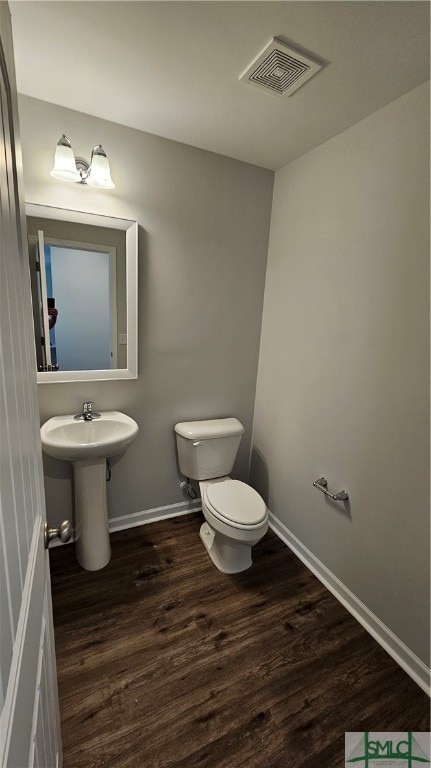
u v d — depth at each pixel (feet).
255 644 4.78
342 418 5.43
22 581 1.69
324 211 5.58
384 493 4.79
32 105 4.82
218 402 7.46
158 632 4.88
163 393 6.82
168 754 3.57
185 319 6.67
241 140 5.66
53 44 3.76
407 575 4.52
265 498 7.74
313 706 4.07
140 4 3.24
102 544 5.96
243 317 7.27
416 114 4.08
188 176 6.04
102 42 3.72
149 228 5.94
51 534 2.63
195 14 3.34
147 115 5.11
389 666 4.58
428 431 4.17
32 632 1.89
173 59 3.94
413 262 4.20
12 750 1.33
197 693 4.14
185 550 6.55
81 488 5.66
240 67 4.01
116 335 6.05
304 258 6.10
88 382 6.04
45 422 5.77
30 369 2.45
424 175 4.02
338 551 5.66
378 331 4.72
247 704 4.05
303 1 3.14
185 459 6.89
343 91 4.28
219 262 6.72
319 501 6.04
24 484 1.91
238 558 6.08
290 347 6.61
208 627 5.00
